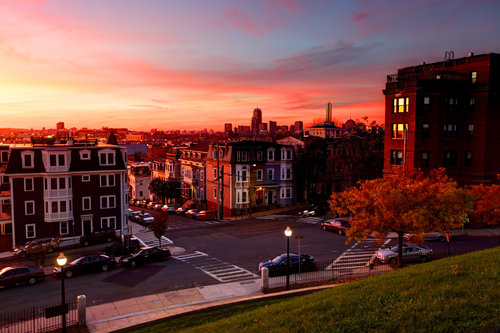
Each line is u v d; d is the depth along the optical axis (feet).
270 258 116.16
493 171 159.33
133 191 329.31
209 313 65.51
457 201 86.63
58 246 142.61
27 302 83.35
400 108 164.96
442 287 43.91
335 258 113.09
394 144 167.02
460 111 163.22
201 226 180.86
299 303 49.73
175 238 153.17
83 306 69.21
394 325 36.73
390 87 168.25
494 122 158.20
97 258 106.22
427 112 159.12
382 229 92.38
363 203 95.50
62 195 151.43
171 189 280.92
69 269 101.71
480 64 157.79
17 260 129.18
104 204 161.38
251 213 202.59
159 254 116.37
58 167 150.61
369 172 200.64
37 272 96.94
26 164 148.15
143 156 483.92
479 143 158.81
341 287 53.98
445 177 103.65
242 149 215.72
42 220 150.51
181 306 78.28
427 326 35.45
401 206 87.71
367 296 45.62
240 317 50.14
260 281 93.71
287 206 228.43
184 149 286.25
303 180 244.22
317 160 234.79
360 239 95.76
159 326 61.31
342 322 39.34
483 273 47.70
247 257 118.42
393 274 55.93
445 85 158.71
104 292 88.53
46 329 67.92
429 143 159.43
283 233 153.17
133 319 71.97
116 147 163.84
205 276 99.50
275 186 223.30
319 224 171.01
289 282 89.92
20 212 147.33
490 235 142.10
